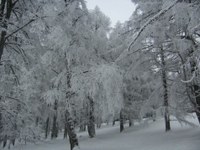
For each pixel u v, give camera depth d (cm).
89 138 2033
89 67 1409
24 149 1524
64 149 1532
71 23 1141
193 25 555
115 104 1264
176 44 791
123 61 1109
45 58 1334
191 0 677
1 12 616
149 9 884
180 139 1319
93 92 1295
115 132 2661
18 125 724
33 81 1590
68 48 1313
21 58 761
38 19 635
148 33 739
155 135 1742
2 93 712
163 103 1243
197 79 777
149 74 1198
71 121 1323
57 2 718
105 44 1691
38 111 2108
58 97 1372
